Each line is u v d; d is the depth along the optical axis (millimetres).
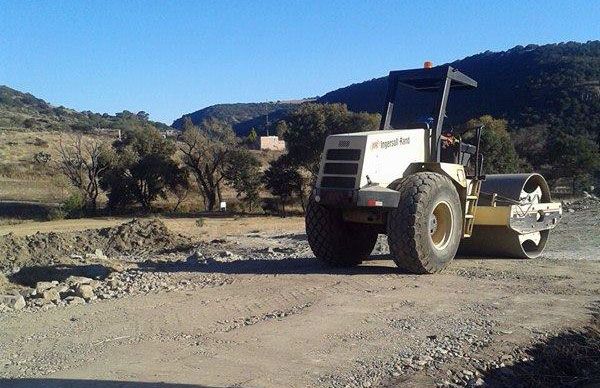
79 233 20297
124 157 49062
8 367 5906
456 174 10719
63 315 7879
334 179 9922
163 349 6293
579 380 5988
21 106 133875
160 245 19547
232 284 9453
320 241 10750
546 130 45875
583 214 19141
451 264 11109
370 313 7512
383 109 11328
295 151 47594
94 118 128750
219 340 6531
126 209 49594
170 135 66750
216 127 54031
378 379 5445
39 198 52219
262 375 5504
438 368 5730
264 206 49438
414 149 10523
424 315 7441
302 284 9242
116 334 6906
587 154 41312
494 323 7137
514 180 12141
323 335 6637
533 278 9711
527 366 6012
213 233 27594
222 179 51844
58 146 67625
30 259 17781
